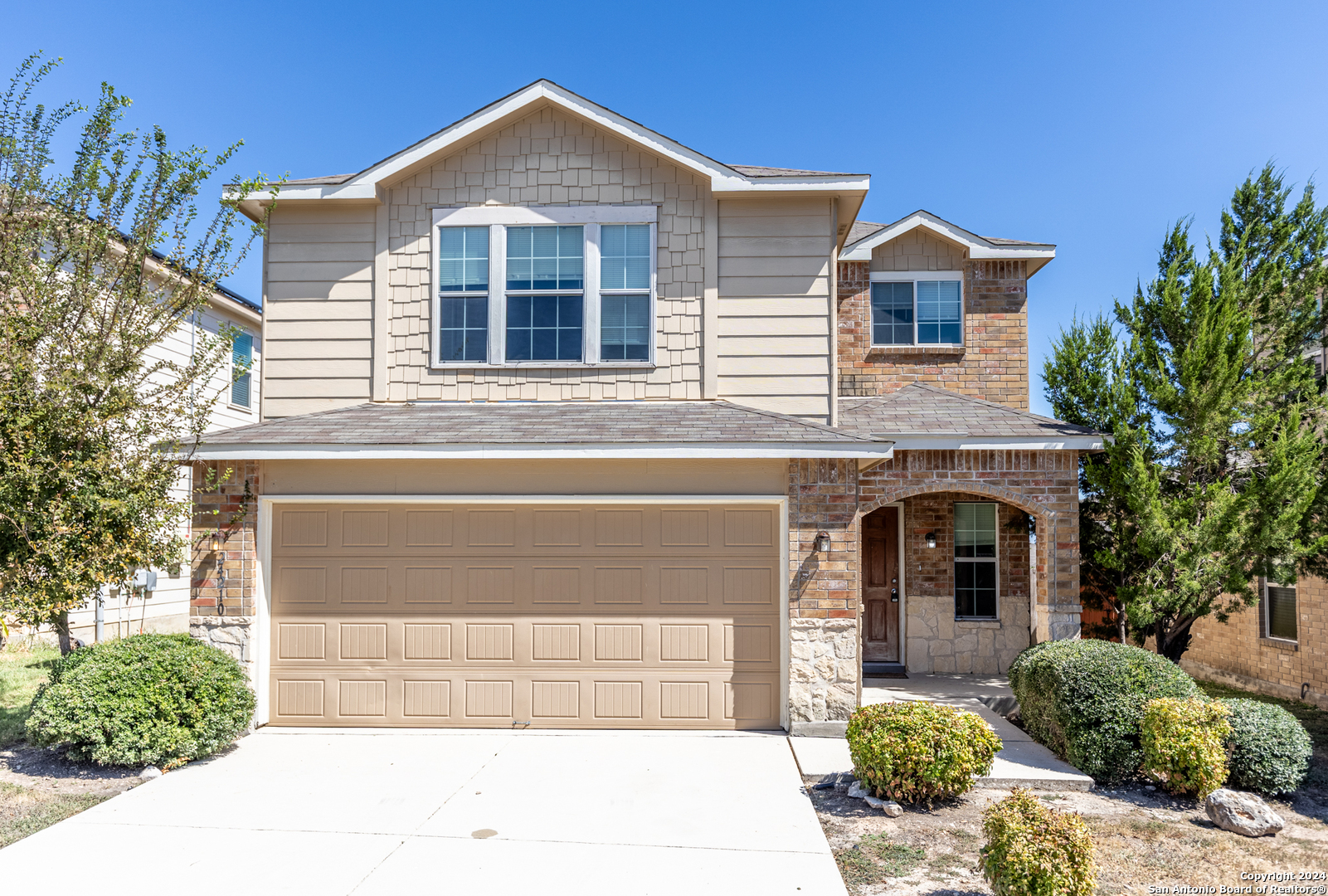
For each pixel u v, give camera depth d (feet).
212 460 26.91
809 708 26.11
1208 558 29.60
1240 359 29.14
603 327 30.94
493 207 31.32
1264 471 30.58
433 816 19.24
